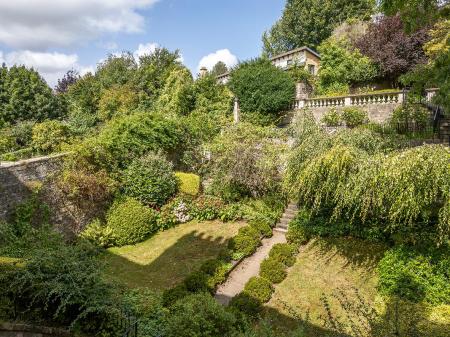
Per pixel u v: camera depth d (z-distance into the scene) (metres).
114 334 5.42
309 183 9.80
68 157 11.45
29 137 16.17
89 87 25.22
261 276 9.34
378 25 20.58
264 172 13.23
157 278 9.62
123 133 13.52
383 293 8.24
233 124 16.03
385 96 17.02
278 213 12.74
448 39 9.84
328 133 11.25
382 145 10.42
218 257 10.20
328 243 10.48
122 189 12.95
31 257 5.71
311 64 26.33
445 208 7.40
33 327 4.84
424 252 8.12
